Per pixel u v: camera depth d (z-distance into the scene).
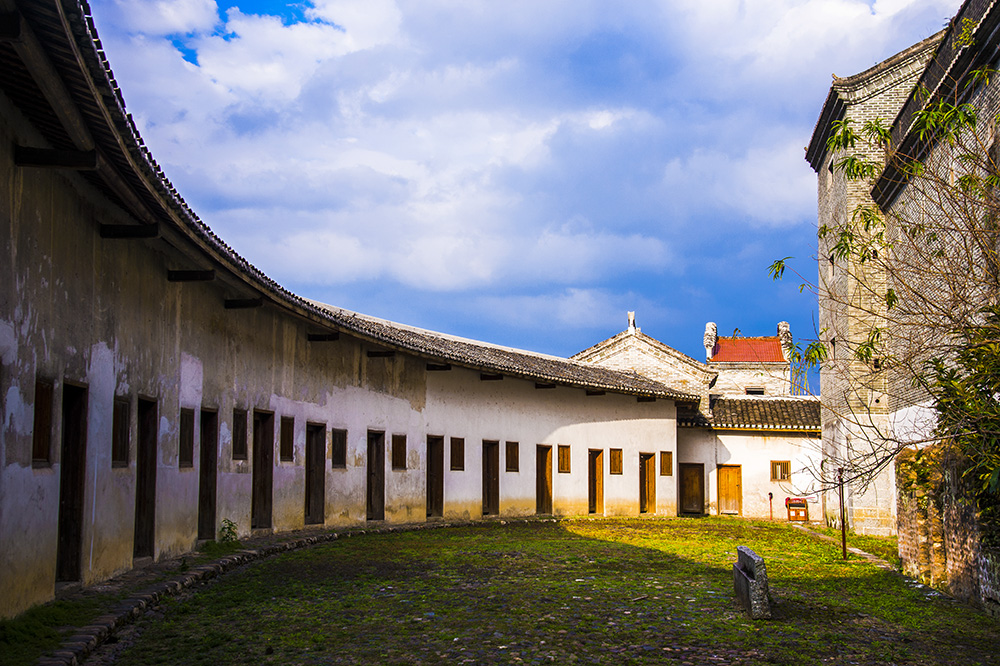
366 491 20.48
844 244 10.29
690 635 8.91
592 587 11.96
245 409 15.52
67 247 9.04
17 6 5.75
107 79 6.90
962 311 9.00
